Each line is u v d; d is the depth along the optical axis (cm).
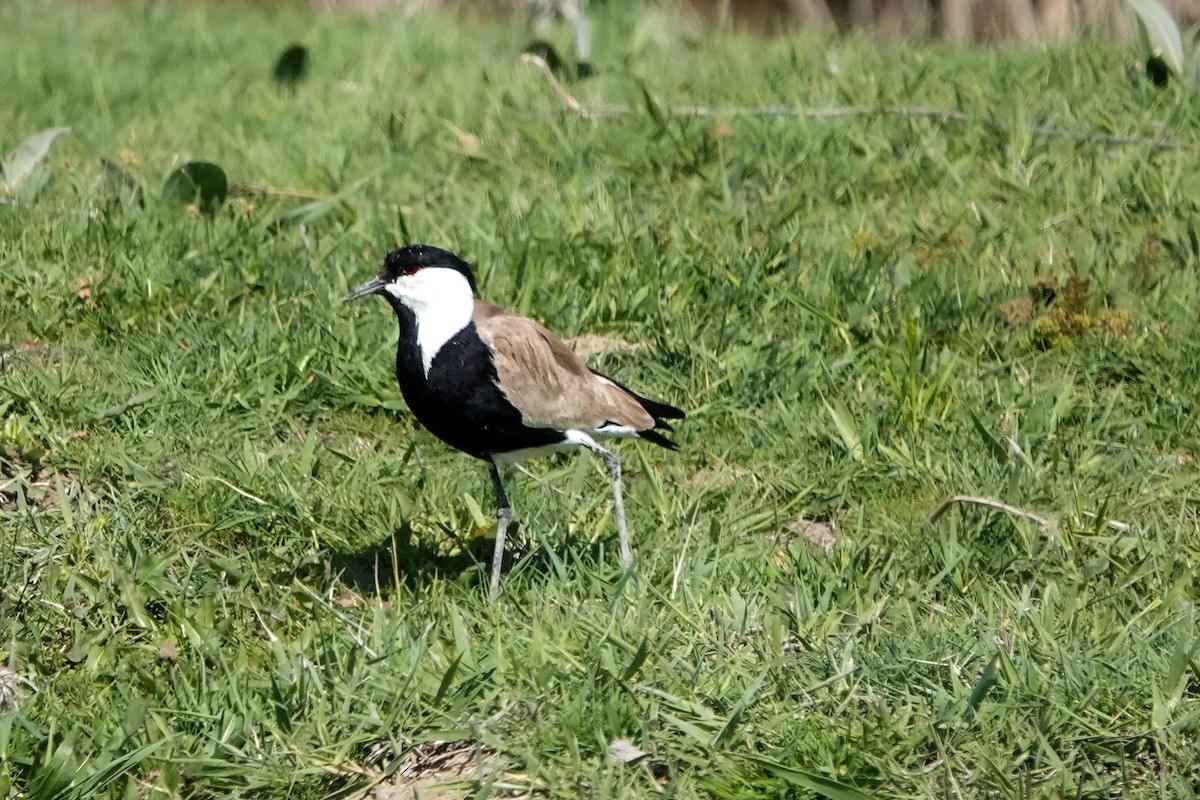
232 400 1157
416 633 891
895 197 1523
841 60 1900
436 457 1135
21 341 1245
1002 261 1375
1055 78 1808
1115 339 1252
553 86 1808
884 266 1357
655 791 764
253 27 2323
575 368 976
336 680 836
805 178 1541
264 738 809
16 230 1384
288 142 1702
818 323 1271
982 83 1791
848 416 1131
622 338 1285
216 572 959
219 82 1983
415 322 950
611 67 1961
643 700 820
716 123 1652
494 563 952
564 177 1579
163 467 1073
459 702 807
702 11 2397
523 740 790
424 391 952
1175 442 1142
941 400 1164
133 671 859
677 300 1302
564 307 1289
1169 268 1354
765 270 1338
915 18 2281
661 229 1417
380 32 2288
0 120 1784
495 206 1477
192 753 796
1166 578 948
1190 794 742
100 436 1099
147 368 1183
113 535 980
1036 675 823
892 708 816
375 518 1034
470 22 2436
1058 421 1153
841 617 898
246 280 1322
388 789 780
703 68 1928
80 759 789
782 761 776
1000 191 1516
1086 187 1495
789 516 1061
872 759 768
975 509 1034
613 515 1047
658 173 1565
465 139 1652
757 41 2152
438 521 1034
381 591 966
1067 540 997
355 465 1083
